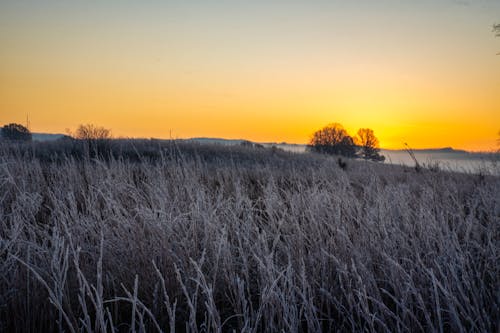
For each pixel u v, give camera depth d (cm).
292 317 196
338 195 361
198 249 282
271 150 2620
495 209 367
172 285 240
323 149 4403
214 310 186
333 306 241
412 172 707
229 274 246
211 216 296
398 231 292
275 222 325
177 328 213
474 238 310
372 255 280
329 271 258
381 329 202
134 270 249
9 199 392
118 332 208
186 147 2128
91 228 287
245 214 343
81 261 259
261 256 249
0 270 228
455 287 225
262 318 221
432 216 310
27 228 280
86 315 169
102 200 393
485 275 262
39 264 248
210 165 893
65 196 386
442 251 256
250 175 769
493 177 527
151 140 2108
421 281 240
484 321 202
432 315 223
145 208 294
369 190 399
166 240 254
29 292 223
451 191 511
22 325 209
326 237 297
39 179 484
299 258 268
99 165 491
